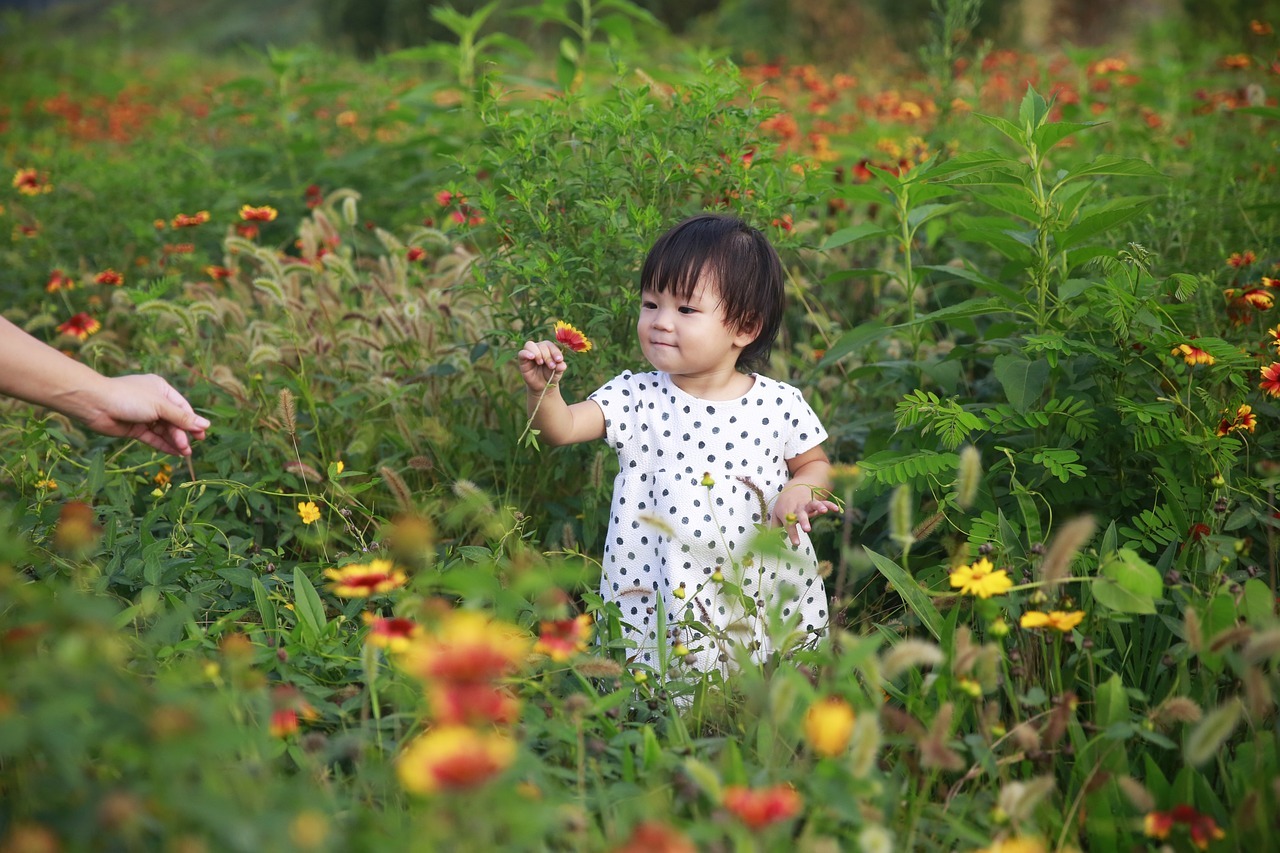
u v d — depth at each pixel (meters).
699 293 2.82
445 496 3.53
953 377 3.41
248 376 3.71
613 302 3.27
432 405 3.71
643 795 1.88
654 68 5.56
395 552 2.76
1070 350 3.07
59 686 1.59
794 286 4.16
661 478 2.93
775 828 1.66
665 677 2.50
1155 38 10.52
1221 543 2.47
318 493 3.48
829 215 5.38
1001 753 2.23
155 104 11.57
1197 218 4.37
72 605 1.74
